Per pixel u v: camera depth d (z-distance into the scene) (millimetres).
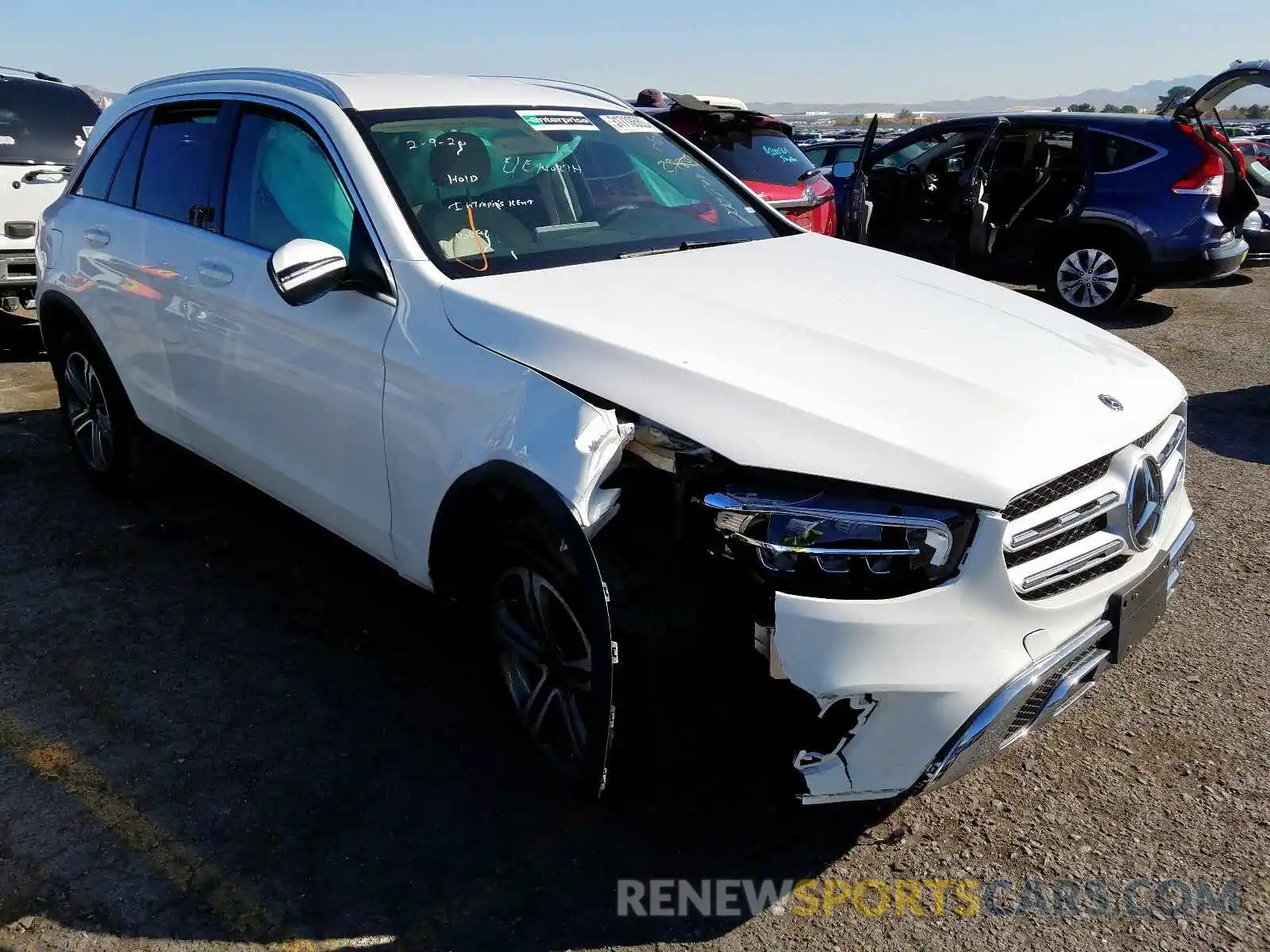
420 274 2908
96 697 3234
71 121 7852
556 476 2359
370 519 3135
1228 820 2639
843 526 2152
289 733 3057
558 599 2547
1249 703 3125
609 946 2303
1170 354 7477
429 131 3348
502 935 2330
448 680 3338
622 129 3977
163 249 3889
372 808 2736
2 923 2357
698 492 2230
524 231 3250
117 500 4773
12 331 8352
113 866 2537
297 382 3262
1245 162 8523
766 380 2357
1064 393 2500
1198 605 3713
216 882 2482
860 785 2201
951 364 2535
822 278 3166
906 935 2320
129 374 4246
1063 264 8781
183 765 2914
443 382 2729
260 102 3613
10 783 2836
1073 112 9156
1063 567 2316
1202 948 2260
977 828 2641
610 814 2709
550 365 2525
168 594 3893
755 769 2244
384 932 2336
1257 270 11422
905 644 2127
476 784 2832
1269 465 5137
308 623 3693
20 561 4148
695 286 2961
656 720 2279
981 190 8578
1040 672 2223
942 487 2145
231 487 4004
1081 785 2787
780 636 2133
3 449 5453
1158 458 2625
